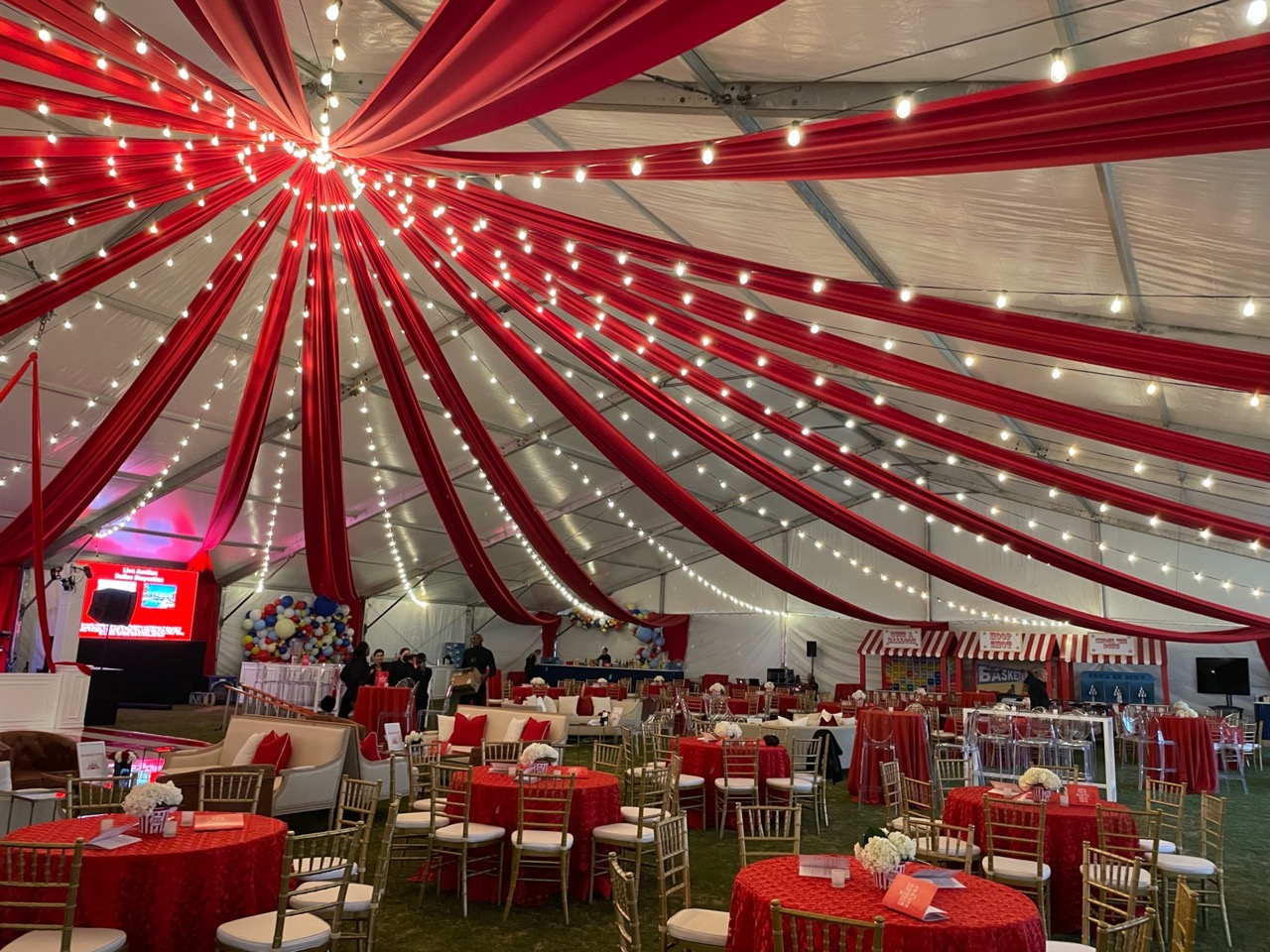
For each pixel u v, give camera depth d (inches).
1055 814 214.7
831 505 328.8
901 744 385.4
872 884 146.4
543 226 213.0
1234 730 482.9
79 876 132.6
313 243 262.8
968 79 174.6
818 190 231.8
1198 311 232.1
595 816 227.6
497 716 410.0
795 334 225.9
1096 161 118.1
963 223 224.7
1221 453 201.2
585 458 637.3
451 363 488.7
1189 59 95.3
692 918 162.1
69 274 249.8
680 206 267.1
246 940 141.6
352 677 453.1
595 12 108.4
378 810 310.2
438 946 184.4
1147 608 701.3
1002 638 754.2
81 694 444.5
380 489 616.1
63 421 438.6
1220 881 213.3
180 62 166.7
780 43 178.5
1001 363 326.3
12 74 245.8
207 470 530.9
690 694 692.7
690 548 890.1
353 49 237.3
